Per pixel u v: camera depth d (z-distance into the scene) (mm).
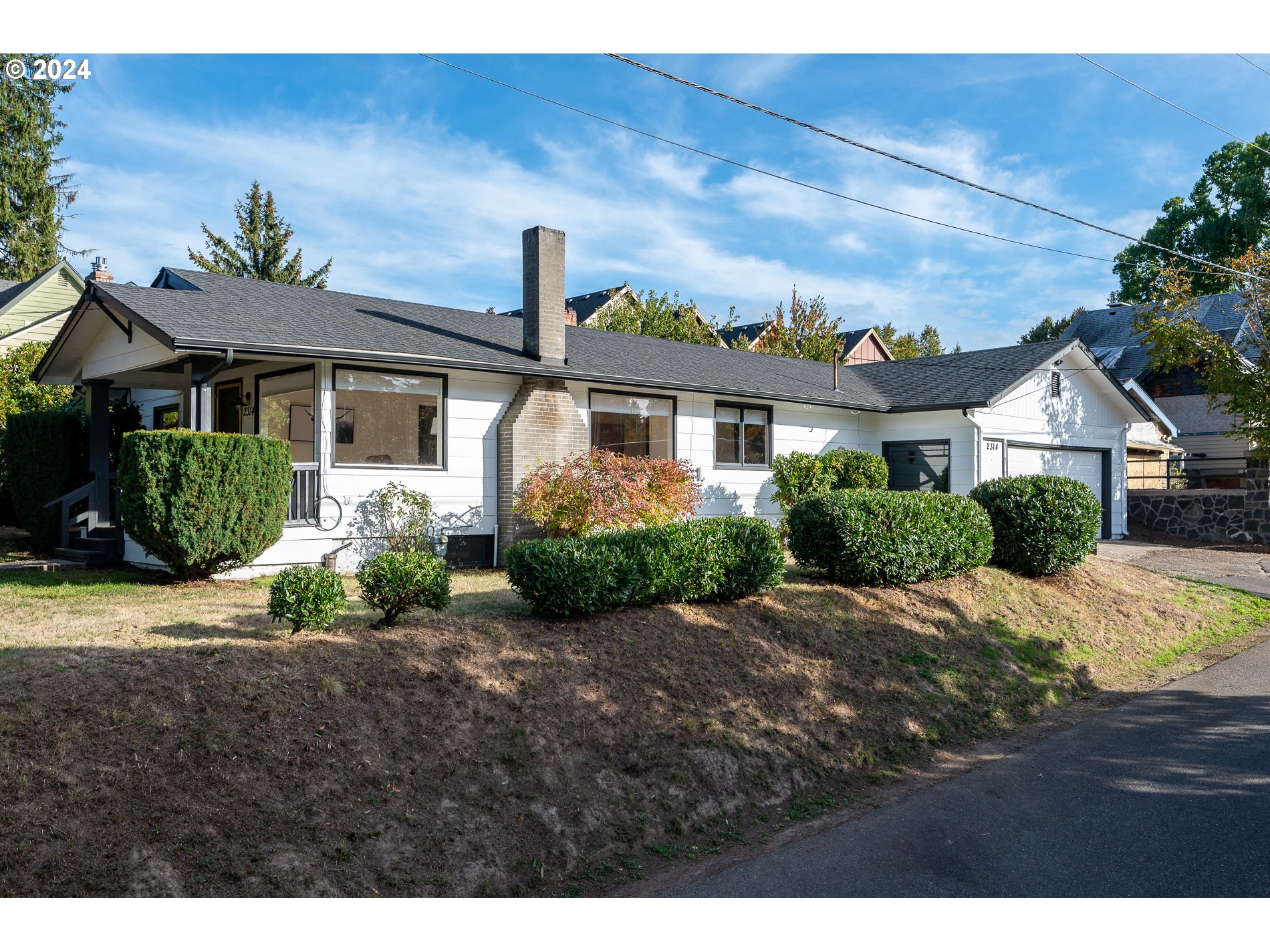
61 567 11594
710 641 7859
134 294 11391
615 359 15523
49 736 4551
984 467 17922
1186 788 6148
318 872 4359
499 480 13250
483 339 14148
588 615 7781
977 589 11227
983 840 5309
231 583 10047
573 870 4980
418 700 5809
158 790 4441
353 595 9430
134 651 5871
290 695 5441
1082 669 9719
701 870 5082
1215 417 28469
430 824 4906
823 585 10227
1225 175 39875
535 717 6070
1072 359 20484
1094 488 21219
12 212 37062
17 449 13508
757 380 17422
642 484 12430
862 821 5668
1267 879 4703
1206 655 10836
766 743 6695
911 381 20719
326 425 11492
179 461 9305
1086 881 4711
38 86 38250
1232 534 20578
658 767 6039
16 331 20391
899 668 8516
